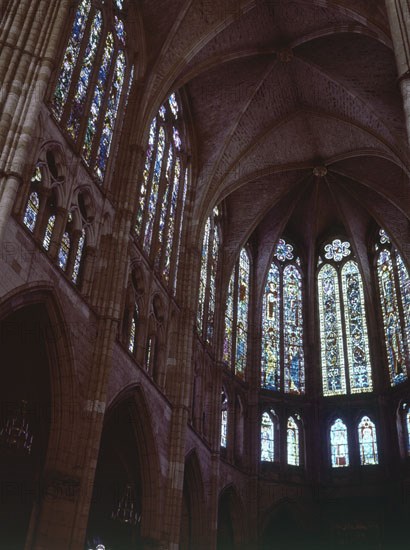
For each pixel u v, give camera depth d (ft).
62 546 58.90
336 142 122.31
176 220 104.22
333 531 114.11
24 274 58.49
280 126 119.03
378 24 89.04
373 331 128.36
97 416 66.18
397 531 109.91
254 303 134.21
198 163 114.11
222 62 103.86
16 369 69.21
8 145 54.60
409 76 64.59
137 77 91.76
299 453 122.62
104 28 84.38
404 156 104.68
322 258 142.82
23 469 73.26
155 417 84.28
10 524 76.38
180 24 93.61
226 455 112.78
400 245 126.00
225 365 119.55
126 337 79.51
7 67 57.98
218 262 126.00
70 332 65.31
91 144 77.05
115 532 90.99
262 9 98.78
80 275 71.41
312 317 135.74
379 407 120.78
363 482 115.65
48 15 62.28
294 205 136.87
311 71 109.70
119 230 78.02
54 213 66.28
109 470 90.12
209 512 99.96
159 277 93.30
